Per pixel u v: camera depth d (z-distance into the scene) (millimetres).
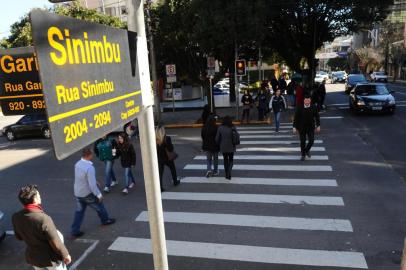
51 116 1521
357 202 8031
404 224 6879
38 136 21188
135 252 6477
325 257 5871
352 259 5766
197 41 18719
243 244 6445
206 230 7074
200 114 24156
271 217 7488
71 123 1687
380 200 8086
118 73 2229
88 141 1846
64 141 1620
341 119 19125
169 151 9570
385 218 7168
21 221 4445
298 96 19312
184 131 18734
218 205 8305
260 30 18625
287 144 14008
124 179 10977
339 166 10797
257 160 11906
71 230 7152
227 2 18438
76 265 6113
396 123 17266
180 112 25812
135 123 17250
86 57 1843
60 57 1604
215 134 10219
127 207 8617
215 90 35125
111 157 9664
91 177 7055
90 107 1876
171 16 19734
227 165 10008
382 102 19609
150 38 19375
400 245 6121
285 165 11172
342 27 26578
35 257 4508
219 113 23469
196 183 9961
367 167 10555
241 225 7207
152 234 2857
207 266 5820
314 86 22297
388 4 24578
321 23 26328
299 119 11445
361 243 6250
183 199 8812
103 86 2027
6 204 9539
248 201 8438
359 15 24406
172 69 19922
